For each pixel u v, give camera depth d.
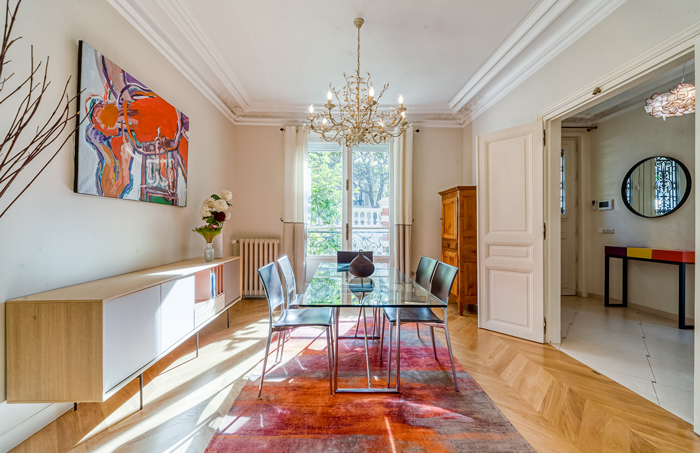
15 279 1.44
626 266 4.00
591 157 4.59
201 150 3.38
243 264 4.29
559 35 2.56
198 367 2.28
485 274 3.20
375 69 3.42
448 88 3.87
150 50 2.47
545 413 1.74
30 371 1.40
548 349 2.65
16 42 1.43
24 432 1.48
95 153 1.86
